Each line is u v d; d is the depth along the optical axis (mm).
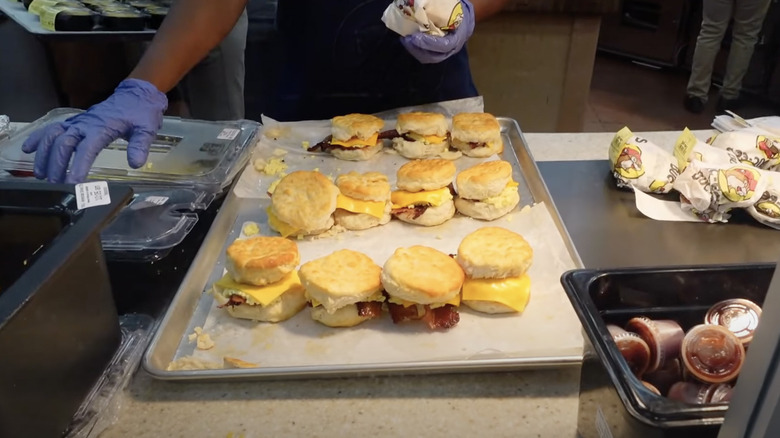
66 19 2477
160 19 2658
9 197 968
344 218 1509
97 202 970
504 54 3234
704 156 1547
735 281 891
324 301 1126
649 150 1604
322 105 2102
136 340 1081
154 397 987
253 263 1162
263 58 3469
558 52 3223
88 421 915
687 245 1402
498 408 967
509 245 1239
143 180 1577
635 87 5305
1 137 1816
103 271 969
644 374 831
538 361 1002
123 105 1482
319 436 918
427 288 1109
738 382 557
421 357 1082
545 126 3482
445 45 1618
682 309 906
